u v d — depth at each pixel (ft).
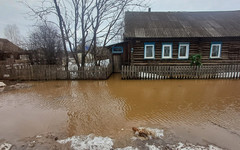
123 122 13.99
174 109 16.89
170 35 36.76
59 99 21.30
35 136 11.84
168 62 39.17
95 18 36.86
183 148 9.85
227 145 10.19
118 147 10.07
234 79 32.73
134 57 38.96
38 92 25.04
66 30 36.24
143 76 34.06
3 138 11.64
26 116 15.71
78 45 41.96
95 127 13.12
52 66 34.42
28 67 33.96
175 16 45.91
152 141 10.71
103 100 20.53
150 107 17.65
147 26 40.16
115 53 45.27
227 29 38.78
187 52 38.78
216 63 39.34
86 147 10.16
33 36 47.11
